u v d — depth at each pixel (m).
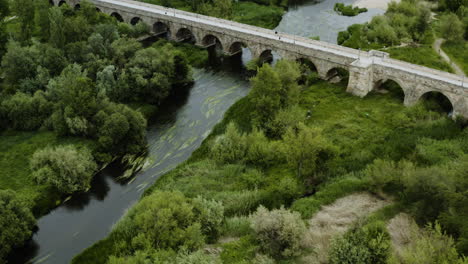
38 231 64.56
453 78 83.44
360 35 123.94
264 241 51.22
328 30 135.88
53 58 97.50
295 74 85.62
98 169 77.19
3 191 61.78
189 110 94.06
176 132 86.50
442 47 115.06
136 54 100.25
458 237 47.41
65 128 82.94
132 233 56.59
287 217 50.94
